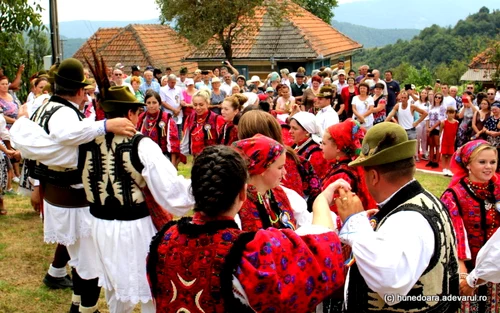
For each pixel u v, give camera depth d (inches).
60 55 431.5
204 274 86.2
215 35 812.6
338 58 1152.2
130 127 144.9
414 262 94.7
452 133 462.0
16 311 183.9
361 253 95.5
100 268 152.4
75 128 145.3
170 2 780.0
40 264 221.1
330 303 126.7
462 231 151.4
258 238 85.4
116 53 1003.3
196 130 342.3
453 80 1531.7
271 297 83.4
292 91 582.2
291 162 170.9
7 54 484.1
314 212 101.8
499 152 439.2
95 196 148.2
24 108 230.5
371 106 498.9
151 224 148.9
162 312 91.7
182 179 141.9
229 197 87.6
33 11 490.9
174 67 1007.0
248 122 138.1
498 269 127.9
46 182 170.6
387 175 104.0
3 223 268.5
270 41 965.8
